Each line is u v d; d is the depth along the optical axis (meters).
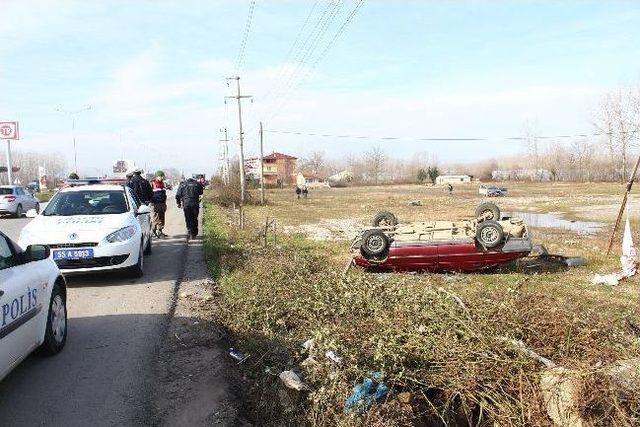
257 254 11.09
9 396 4.66
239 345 5.94
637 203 37.16
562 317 5.52
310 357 4.94
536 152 90.44
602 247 14.59
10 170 47.56
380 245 10.09
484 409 4.45
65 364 5.40
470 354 4.82
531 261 11.42
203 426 4.19
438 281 9.41
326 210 34.03
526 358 4.68
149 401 4.57
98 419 4.27
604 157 80.31
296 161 111.25
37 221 9.45
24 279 4.87
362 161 121.19
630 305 7.54
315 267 9.91
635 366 4.37
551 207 35.31
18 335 4.61
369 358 4.85
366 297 6.95
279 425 4.29
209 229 17.67
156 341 6.07
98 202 10.43
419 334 5.27
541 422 4.15
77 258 8.60
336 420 4.06
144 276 9.80
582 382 4.12
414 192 65.00
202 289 8.65
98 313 7.25
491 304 6.03
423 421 4.38
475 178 102.44
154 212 15.51
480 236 9.97
